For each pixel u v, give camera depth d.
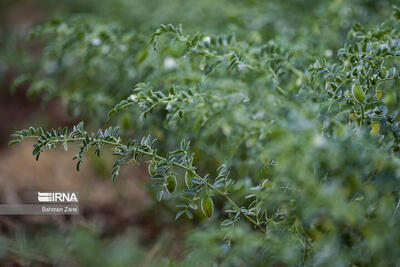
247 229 1.09
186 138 1.35
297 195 1.02
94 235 1.38
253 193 1.16
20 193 1.59
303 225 1.02
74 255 1.31
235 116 1.23
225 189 1.12
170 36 1.31
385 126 1.09
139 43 1.38
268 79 1.23
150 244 1.42
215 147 1.35
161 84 1.38
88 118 1.56
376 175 1.00
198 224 1.40
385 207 1.00
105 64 1.53
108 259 1.24
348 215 0.96
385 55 1.09
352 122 1.09
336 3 1.42
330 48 1.41
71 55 1.50
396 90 1.15
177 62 1.29
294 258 1.08
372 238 0.98
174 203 1.40
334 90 1.10
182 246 1.38
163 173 1.09
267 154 1.03
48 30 1.42
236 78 1.33
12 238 1.41
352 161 0.99
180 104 1.16
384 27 1.20
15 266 1.34
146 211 1.50
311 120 1.03
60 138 1.09
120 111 1.46
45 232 1.41
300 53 1.27
